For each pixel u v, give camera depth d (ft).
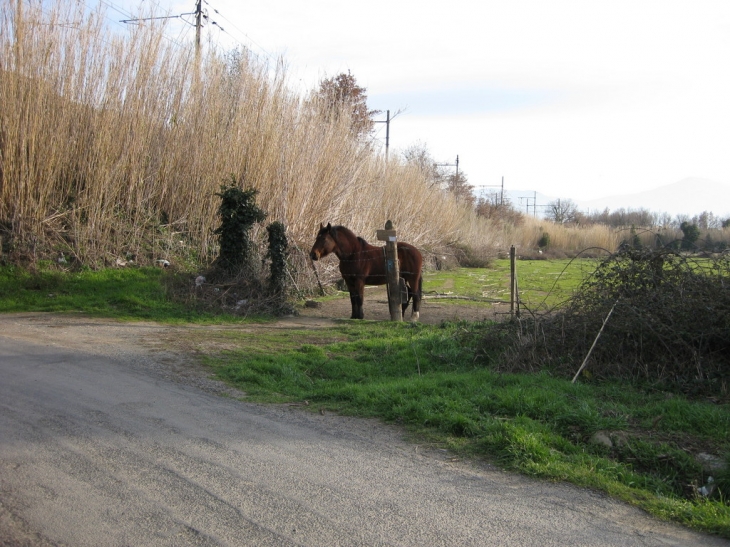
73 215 45.80
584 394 21.53
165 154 51.78
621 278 26.40
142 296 40.19
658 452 16.38
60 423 16.58
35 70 44.14
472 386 22.02
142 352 26.71
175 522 11.55
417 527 11.85
